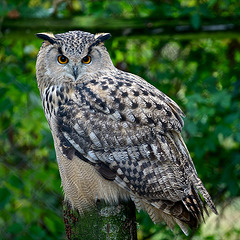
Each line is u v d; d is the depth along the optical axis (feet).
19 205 34.58
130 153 22.41
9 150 35.40
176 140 23.21
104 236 21.38
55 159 32.78
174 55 37.22
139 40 35.83
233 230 36.37
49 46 24.62
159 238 34.83
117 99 22.76
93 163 22.57
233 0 34.96
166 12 33.45
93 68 24.32
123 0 34.24
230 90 35.06
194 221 22.25
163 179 22.21
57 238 33.19
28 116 34.14
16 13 32.30
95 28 32.73
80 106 23.11
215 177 34.81
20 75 34.04
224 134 31.09
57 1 33.14
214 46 37.35
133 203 23.06
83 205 22.86
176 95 35.24
